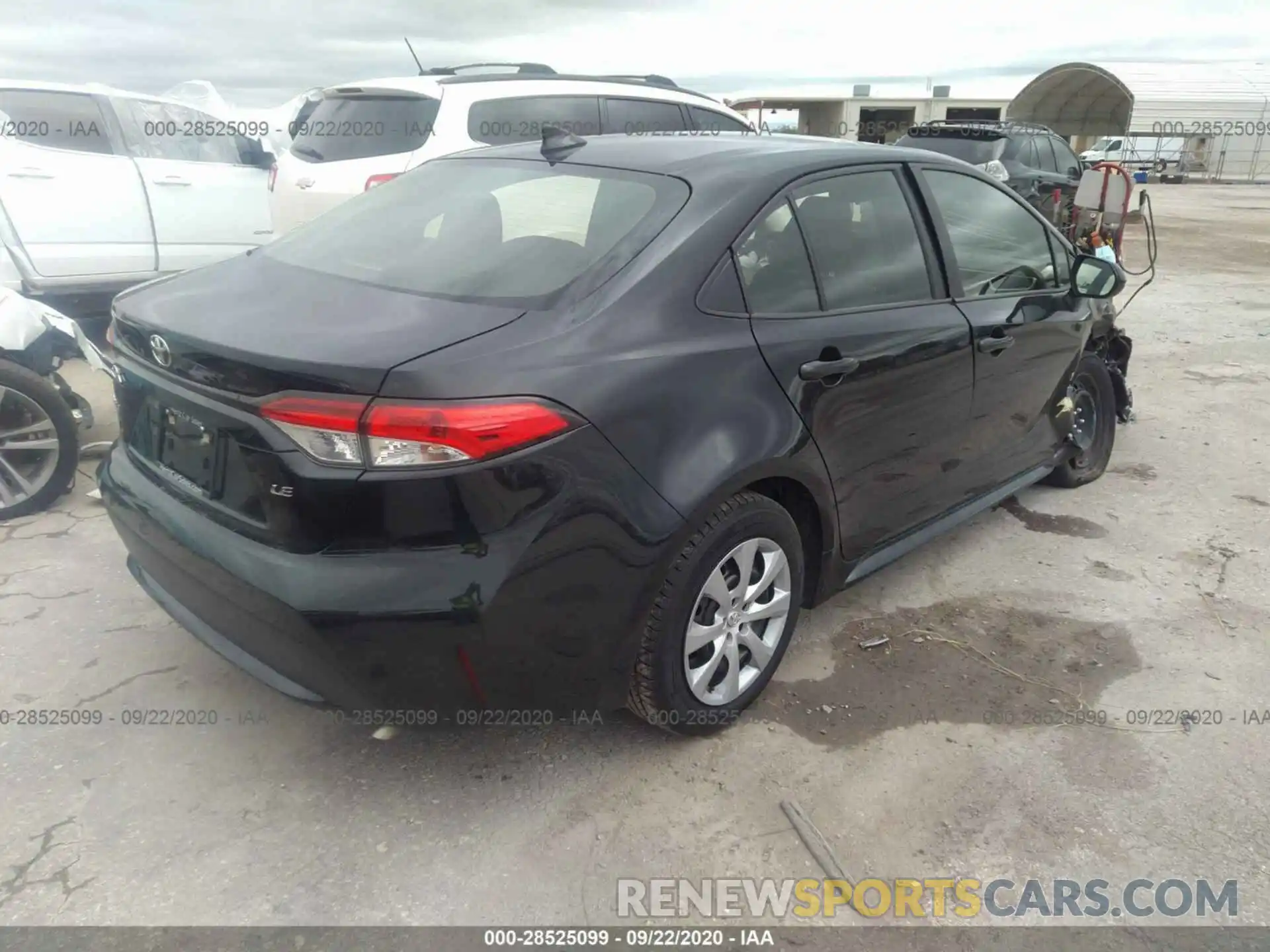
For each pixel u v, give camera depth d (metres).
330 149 6.33
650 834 2.38
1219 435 5.53
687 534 2.34
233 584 2.17
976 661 3.17
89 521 4.03
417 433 1.97
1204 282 11.23
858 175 3.05
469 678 2.14
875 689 3.00
